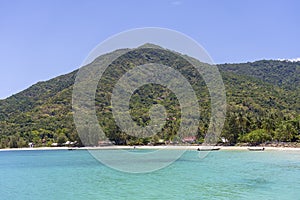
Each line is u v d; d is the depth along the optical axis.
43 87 136.12
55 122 105.88
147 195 28.19
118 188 32.03
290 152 77.69
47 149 102.19
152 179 37.19
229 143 91.06
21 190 33.66
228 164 52.62
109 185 34.03
